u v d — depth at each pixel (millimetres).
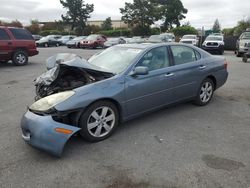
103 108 4426
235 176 3469
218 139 4562
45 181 3381
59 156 3852
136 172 3564
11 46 12797
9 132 4801
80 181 3381
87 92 4180
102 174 3525
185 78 5680
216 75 6473
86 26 72500
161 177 3453
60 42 36750
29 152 4086
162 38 26672
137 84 4789
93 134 4375
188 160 3861
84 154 4035
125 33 59531
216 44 23734
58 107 3885
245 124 5262
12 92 7703
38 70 11781
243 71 11984
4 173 3545
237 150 4172
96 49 28953
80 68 4512
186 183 3328
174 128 5027
